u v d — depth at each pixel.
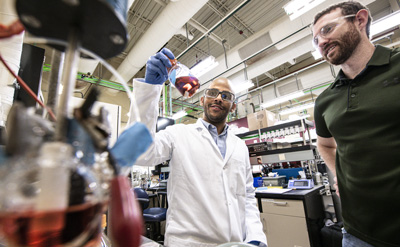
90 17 0.17
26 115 0.16
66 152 0.16
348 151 0.90
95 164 0.18
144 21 3.57
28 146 0.15
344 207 0.96
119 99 4.80
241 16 3.54
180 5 2.45
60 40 0.20
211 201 0.96
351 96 0.92
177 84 0.90
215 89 1.21
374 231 0.80
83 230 0.16
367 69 0.88
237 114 6.07
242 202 1.08
